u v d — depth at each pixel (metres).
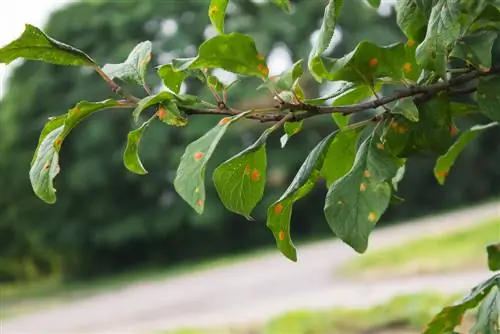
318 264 13.93
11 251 28.84
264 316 8.48
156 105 1.31
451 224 15.89
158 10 26.88
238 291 12.18
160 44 26.89
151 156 26.06
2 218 27.30
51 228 27.06
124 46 26.19
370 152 1.37
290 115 1.32
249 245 27.62
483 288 1.54
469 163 27.47
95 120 26.02
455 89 1.44
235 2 27.06
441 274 9.62
